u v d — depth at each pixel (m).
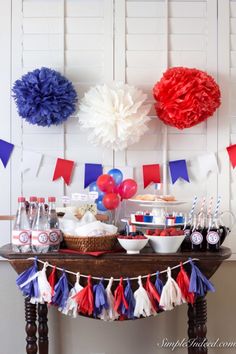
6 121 2.39
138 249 2.00
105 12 2.41
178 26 2.43
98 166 2.38
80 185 2.40
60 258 1.96
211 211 2.35
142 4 2.42
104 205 2.17
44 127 2.40
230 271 2.45
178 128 2.28
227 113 2.42
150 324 2.45
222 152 2.42
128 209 2.38
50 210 2.11
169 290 1.93
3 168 2.39
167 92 2.20
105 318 1.97
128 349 2.45
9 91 2.40
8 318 2.44
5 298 2.44
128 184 2.20
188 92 2.18
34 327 2.15
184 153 2.42
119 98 2.21
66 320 2.44
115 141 2.26
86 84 2.40
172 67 2.40
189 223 2.17
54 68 2.40
